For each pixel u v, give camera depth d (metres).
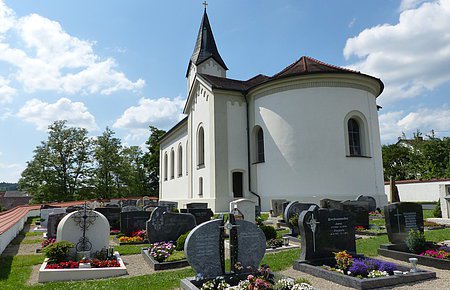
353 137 22.98
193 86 28.91
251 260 7.33
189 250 6.78
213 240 7.02
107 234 9.95
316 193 21.38
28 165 47.66
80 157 50.06
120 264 8.80
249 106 26.00
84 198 49.22
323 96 22.27
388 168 52.75
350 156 21.92
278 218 18.81
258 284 5.83
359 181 21.91
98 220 9.86
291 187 22.08
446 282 6.90
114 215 17.75
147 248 11.05
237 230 7.27
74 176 50.03
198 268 6.82
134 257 10.57
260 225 12.66
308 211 8.52
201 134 28.25
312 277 7.48
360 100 22.97
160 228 11.55
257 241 7.45
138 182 60.81
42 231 17.72
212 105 25.56
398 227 9.96
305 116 22.27
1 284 7.36
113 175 53.66
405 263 8.74
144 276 7.89
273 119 23.52
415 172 46.72
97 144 52.47
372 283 6.54
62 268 8.20
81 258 9.27
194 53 36.38
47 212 19.62
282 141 22.81
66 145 49.44
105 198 50.00
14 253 11.39
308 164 21.78
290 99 22.86
